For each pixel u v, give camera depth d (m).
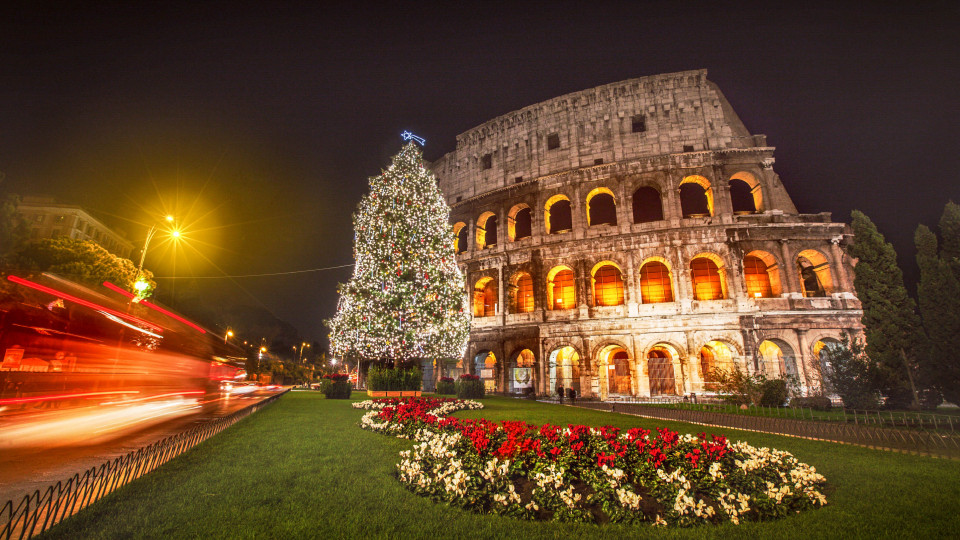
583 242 47.69
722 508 8.55
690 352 41.47
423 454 11.30
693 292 45.84
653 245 45.06
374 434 16.80
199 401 31.83
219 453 12.55
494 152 56.62
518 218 62.97
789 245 43.16
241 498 8.71
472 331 52.41
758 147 45.56
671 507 8.47
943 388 29.55
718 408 28.38
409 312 34.50
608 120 50.44
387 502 8.80
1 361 28.38
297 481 10.05
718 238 43.66
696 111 48.00
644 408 28.94
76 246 44.84
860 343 37.19
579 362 45.25
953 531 7.87
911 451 15.33
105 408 24.28
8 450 12.43
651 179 47.28
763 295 44.69
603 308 45.72
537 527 7.76
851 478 11.59
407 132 41.62
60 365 30.89
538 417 23.48
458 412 25.31
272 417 21.39
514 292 51.16
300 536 7.01
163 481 9.62
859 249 36.31
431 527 7.57
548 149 53.31
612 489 8.72
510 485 8.80
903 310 33.12
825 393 38.31
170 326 41.88
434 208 38.38
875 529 7.98
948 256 31.78
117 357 34.31
